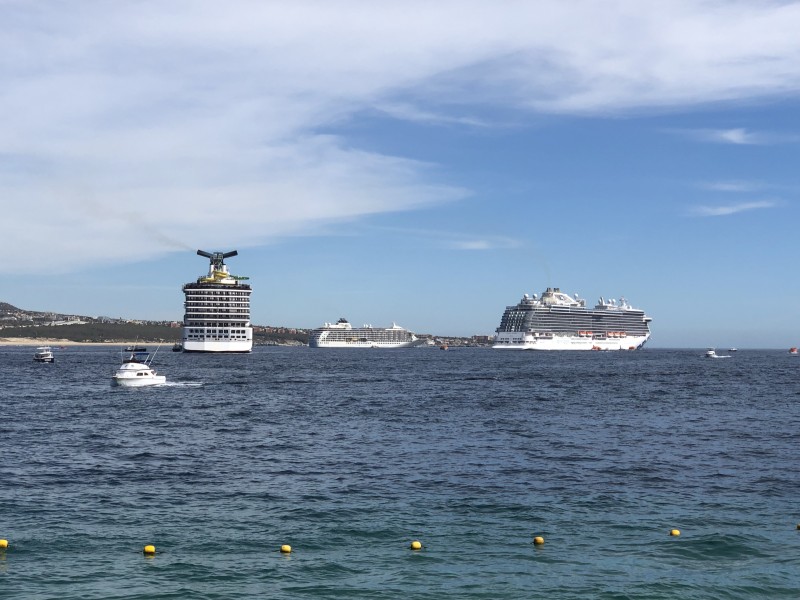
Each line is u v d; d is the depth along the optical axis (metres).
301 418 81.69
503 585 29.09
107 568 30.78
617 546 33.59
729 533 35.25
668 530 35.88
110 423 77.19
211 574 30.19
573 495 42.75
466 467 51.19
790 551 32.91
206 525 36.72
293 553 32.66
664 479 47.16
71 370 195.12
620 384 139.12
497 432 69.12
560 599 27.89
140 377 133.25
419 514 38.62
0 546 33.22
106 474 49.12
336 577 29.91
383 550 33.03
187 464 52.81
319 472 49.59
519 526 36.47
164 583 29.22
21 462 53.53
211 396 112.25
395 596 28.09
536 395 113.06
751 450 58.47
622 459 54.25
